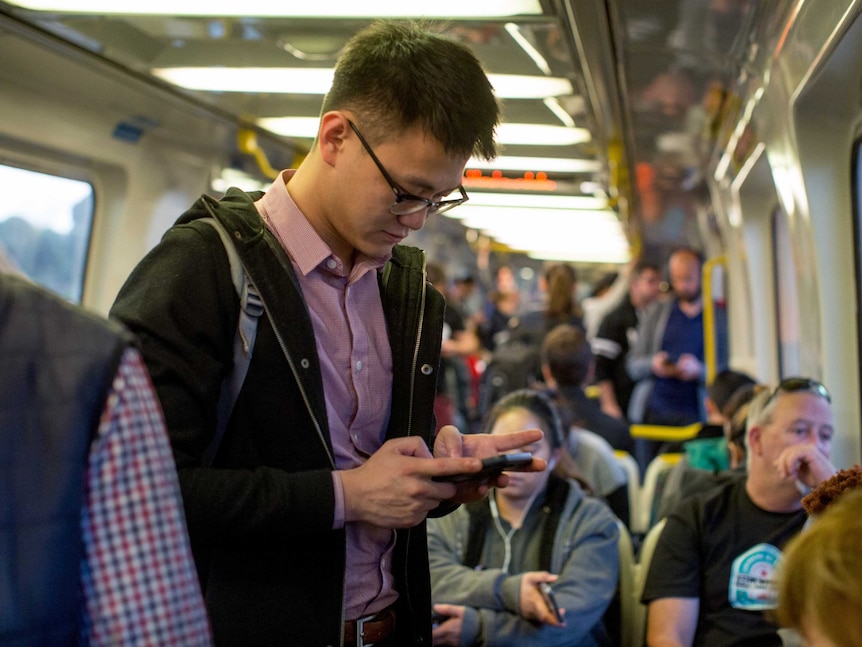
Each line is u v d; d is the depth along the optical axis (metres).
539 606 2.96
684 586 3.12
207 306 1.69
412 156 1.69
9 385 1.13
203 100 4.92
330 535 1.77
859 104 3.60
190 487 1.60
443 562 3.26
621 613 3.42
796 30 3.38
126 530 1.21
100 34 3.87
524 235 11.48
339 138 1.74
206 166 5.84
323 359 1.84
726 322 7.75
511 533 3.29
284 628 1.75
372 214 1.74
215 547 1.77
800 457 2.95
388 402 1.95
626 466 4.89
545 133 5.70
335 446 1.85
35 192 4.79
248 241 1.75
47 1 3.51
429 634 1.99
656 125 5.71
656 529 3.34
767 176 5.66
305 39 3.92
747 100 4.59
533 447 3.22
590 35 3.78
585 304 10.61
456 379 8.80
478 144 1.74
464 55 1.75
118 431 1.21
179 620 1.25
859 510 1.19
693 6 3.52
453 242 12.45
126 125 5.02
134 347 1.25
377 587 1.91
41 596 1.12
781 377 6.40
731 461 4.16
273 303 1.74
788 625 1.21
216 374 1.68
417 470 1.69
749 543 3.12
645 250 12.14
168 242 1.75
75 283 5.13
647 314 7.99
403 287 2.01
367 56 1.71
